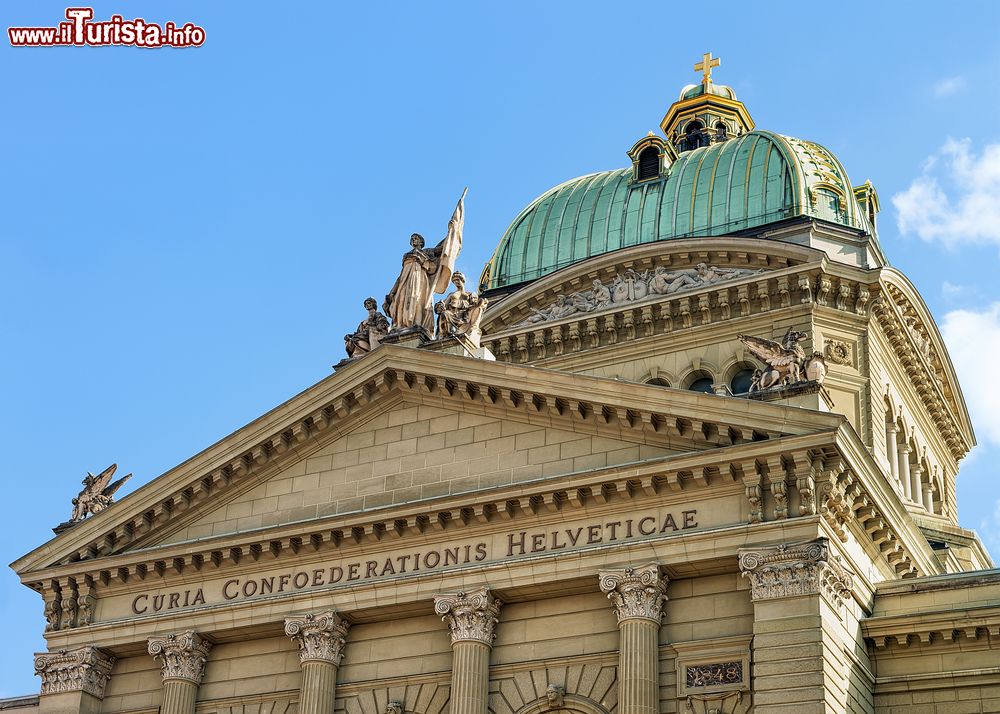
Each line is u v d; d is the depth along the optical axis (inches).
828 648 1712.6
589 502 1883.6
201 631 2049.7
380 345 2081.7
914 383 2827.3
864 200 2965.1
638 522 1854.1
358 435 2097.7
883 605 1916.8
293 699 1995.6
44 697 2100.1
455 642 1893.5
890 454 2659.9
